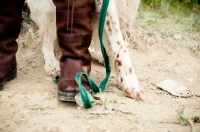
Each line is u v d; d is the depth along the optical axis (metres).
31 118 1.70
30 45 2.96
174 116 1.81
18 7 2.07
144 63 2.90
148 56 3.07
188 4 4.84
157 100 2.06
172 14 4.20
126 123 1.69
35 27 3.12
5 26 2.04
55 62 2.42
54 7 2.38
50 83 2.19
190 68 2.86
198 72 2.77
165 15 4.06
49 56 2.47
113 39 2.01
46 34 2.52
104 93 2.03
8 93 1.98
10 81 2.20
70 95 1.82
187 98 2.16
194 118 1.79
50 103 1.86
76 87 1.83
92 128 1.62
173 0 4.74
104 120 1.70
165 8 4.15
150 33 3.33
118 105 1.88
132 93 2.00
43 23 2.48
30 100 1.89
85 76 1.90
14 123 1.65
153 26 3.49
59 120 1.68
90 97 1.82
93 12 2.02
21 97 1.92
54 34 2.50
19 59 2.73
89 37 1.94
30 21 3.15
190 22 3.88
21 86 2.11
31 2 2.48
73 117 1.72
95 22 2.08
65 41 1.90
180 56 3.14
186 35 3.43
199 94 2.25
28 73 2.40
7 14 2.04
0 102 1.86
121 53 2.01
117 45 2.01
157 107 1.92
